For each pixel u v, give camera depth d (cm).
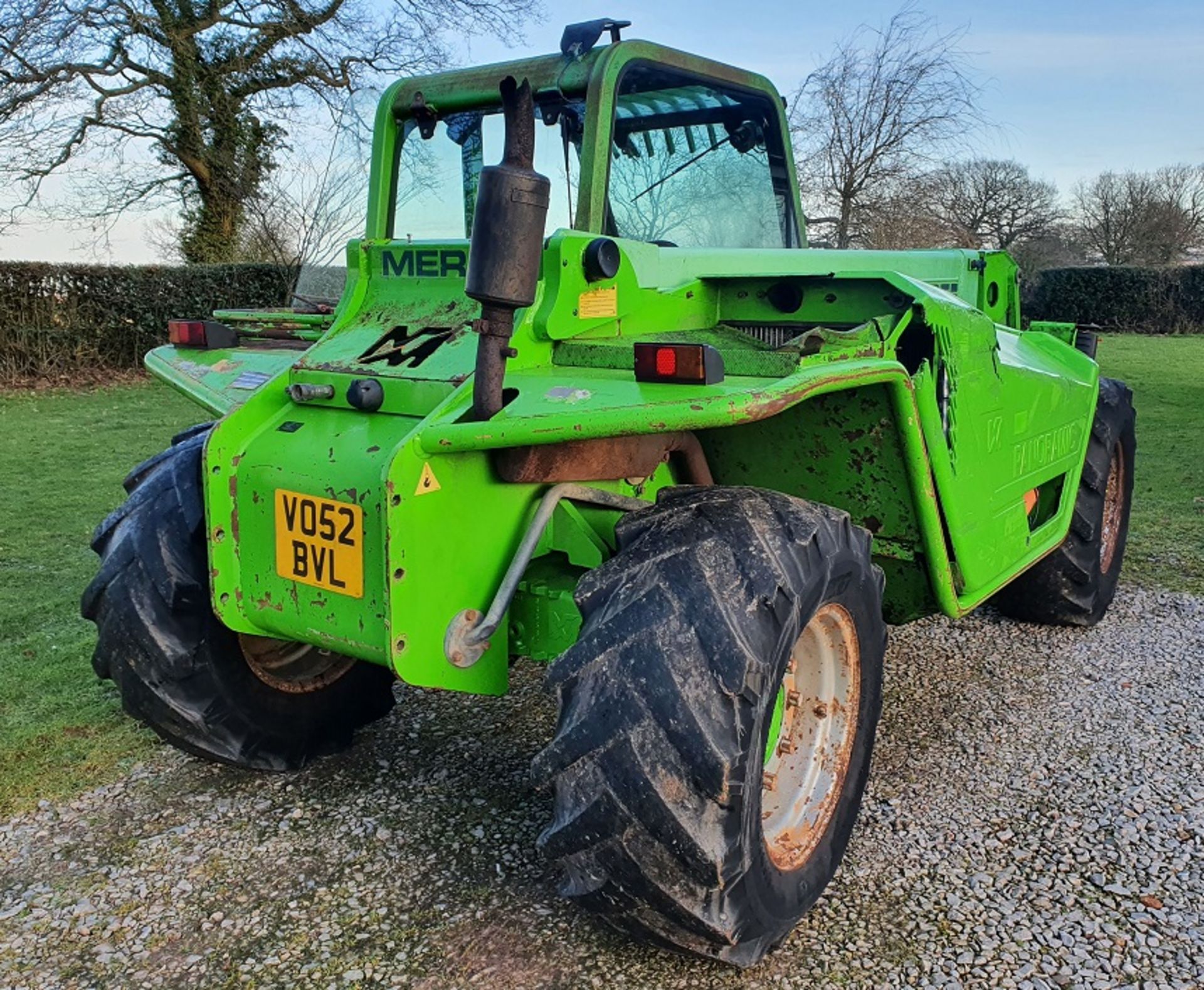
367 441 247
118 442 965
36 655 422
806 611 224
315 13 1858
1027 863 273
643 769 201
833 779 257
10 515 670
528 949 240
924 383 270
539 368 246
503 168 206
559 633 254
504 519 247
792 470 293
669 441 277
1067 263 3378
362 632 243
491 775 324
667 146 323
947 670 408
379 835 289
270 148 1914
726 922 210
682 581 212
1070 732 352
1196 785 313
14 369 1413
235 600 270
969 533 312
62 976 234
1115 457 468
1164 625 460
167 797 311
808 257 342
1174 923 248
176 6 1805
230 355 325
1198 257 3338
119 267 1508
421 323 273
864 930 247
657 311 277
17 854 281
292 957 239
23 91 1714
